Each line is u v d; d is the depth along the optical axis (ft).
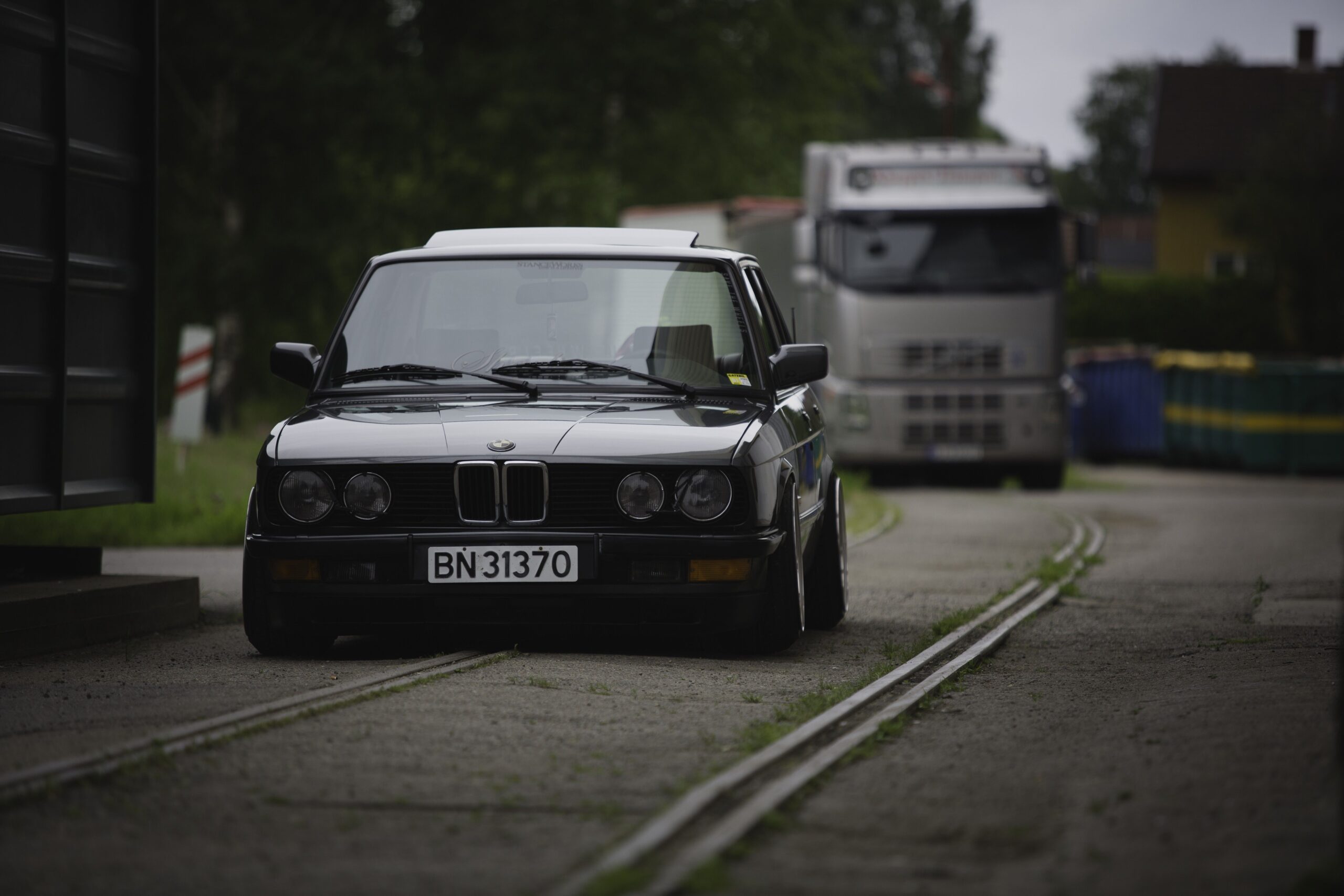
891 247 135.13
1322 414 184.55
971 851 23.36
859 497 114.93
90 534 84.12
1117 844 23.66
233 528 85.10
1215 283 294.05
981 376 135.23
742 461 41.06
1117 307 295.28
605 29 195.72
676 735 31.55
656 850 22.97
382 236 179.52
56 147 47.44
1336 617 53.52
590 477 40.68
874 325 135.03
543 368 44.96
